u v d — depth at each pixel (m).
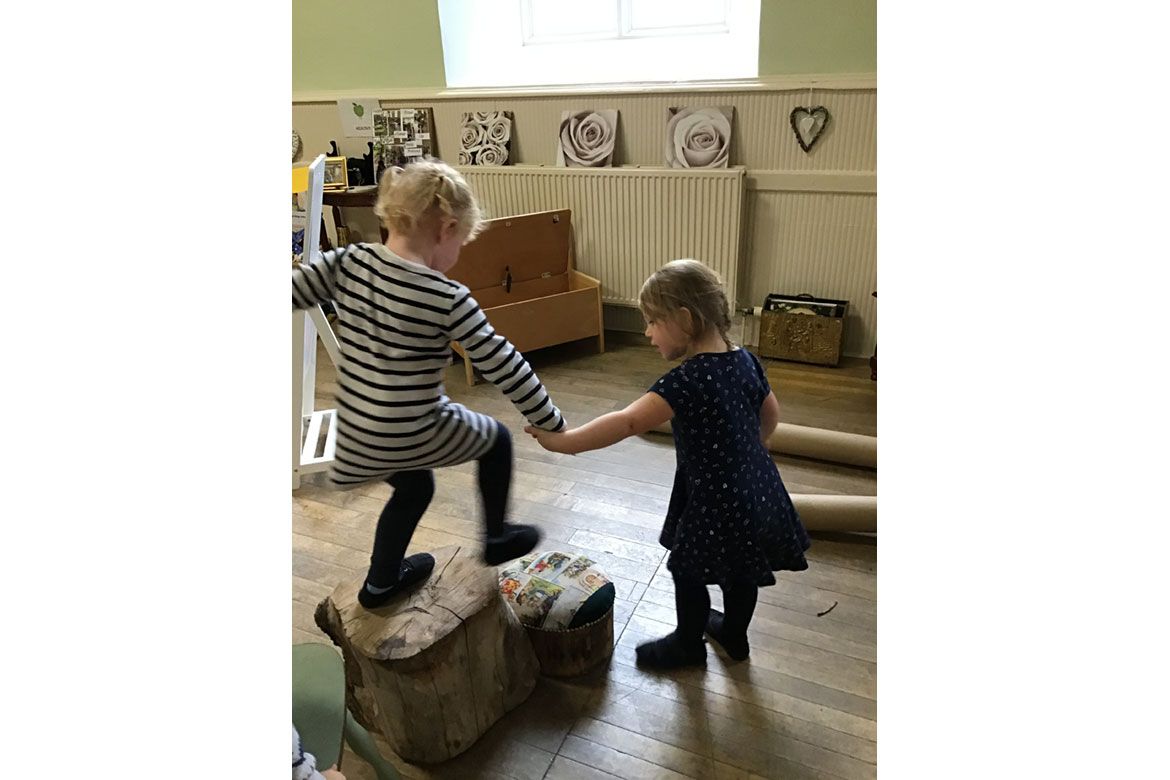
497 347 1.28
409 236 1.26
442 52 3.59
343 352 1.28
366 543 2.19
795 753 1.48
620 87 3.30
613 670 1.71
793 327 3.27
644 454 2.64
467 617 1.43
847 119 2.98
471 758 1.50
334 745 1.14
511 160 3.65
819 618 1.85
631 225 3.44
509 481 1.43
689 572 1.46
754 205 3.26
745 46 3.29
